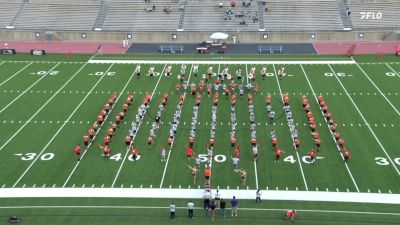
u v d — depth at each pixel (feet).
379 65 139.33
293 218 68.03
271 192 75.61
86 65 142.72
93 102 112.88
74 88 122.21
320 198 73.82
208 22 178.09
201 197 74.49
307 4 182.70
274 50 156.66
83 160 86.02
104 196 74.74
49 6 186.80
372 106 108.68
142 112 104.27
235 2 184.14
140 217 69.31
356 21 176.04
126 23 179.42
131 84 125.08
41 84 125.39
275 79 128.36
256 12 180.55
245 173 78.79
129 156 87.40
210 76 130.00
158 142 92.73
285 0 183.83
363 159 85.35
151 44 170.09
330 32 172.04
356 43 167.94
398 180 78.43
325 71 134.72
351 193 75.00
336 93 117.08
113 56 152.87
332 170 81.92
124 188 76.95
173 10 182.80
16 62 145.48
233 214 69.77
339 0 182.60
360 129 97.35
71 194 75.20
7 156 87.30
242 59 148.25
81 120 102.99
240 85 120.57
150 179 79.66
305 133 95.81
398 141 91.97
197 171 81.87
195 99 113.60
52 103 112.27
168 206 72.08
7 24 180.86
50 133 96.78
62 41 175.83
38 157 86.94
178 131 97.30
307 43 169.58
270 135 95.09
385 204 71.97
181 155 87.81
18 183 78.28
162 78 129.80
